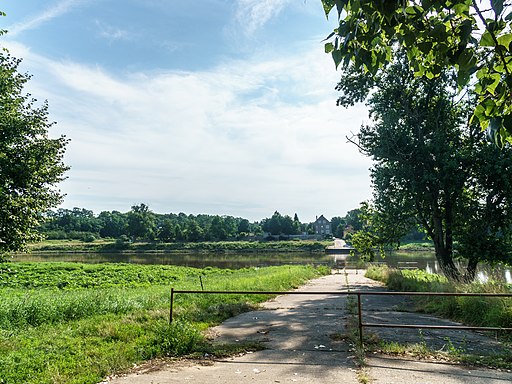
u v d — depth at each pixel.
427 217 25.09
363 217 28.78
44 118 23.47
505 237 21.36
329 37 3.02
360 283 25.09
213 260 68.50
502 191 20.34
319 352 7.52
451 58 2.56
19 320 9.87
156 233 125.94
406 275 24.38
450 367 6.48
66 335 8.62
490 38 2.43
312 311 12.80
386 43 3.12
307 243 109.50
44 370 6.32
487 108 2.71
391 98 24.41
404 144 22.22
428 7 2.43
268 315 12.04
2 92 21.91
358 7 2.50
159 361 7.05
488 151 20.06
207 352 7.57
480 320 9.91
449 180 20.94
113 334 8.61
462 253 21.16
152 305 12.59
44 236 22.23
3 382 5.72
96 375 6.11
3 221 19.16
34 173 21.66
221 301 14.27
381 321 10.62
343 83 25.33
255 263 60.62
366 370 6.27
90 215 181.38
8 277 28.64
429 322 10.50
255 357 7.27
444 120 23.75
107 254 89.44
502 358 6.97
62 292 19.33
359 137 23.81
